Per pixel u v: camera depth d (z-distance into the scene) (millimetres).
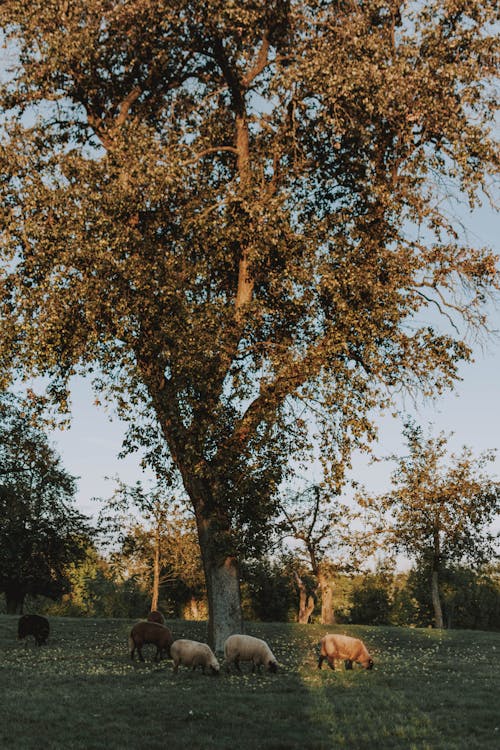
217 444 23422
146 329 23797
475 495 51031
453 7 23594
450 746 12141
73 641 27125
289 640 28062
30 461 50562
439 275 25375
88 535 58375
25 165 24047
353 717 14281
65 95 26156
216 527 23797
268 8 24891
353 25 23922
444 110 23594
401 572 81438
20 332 23516
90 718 14102
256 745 12469
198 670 19641
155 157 23016
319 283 23641
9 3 23859
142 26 24438
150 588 80812
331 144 25781
